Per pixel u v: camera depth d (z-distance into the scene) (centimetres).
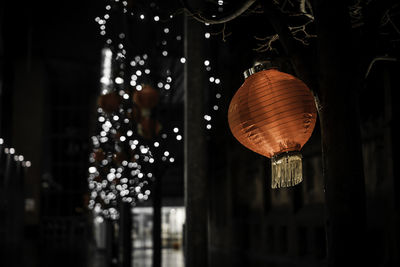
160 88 761
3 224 3197
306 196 1334
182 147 784
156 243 798
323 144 207
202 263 395
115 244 1410
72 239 3875
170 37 767
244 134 220
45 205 3959
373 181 966
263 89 211
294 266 1296
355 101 206
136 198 944
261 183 1675
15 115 3706
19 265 1631
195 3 375
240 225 1947
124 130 802
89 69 3684
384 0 217
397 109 855
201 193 401
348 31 208
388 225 869
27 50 3578
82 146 4159
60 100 4244
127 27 761
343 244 195
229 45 1645
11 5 2912
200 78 415
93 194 1382
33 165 3703
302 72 218
